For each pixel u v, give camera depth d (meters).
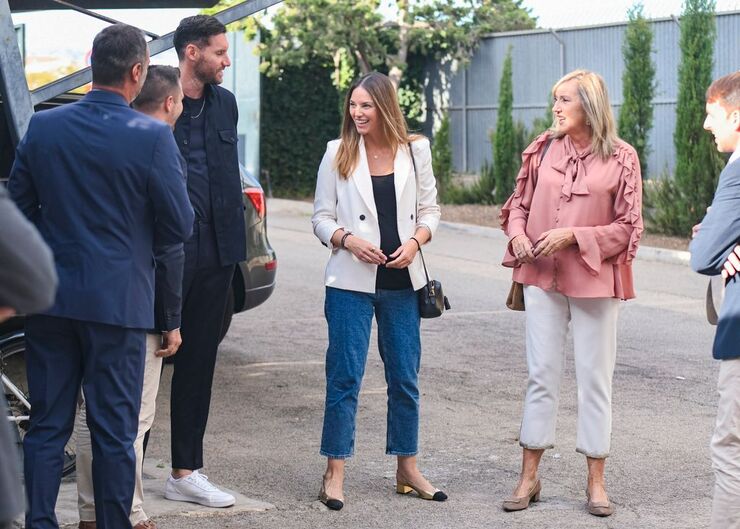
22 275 2.61
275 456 6.52
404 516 5.44
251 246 8.30
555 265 5.47
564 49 23.28
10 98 5.32
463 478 6.09
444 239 18.53
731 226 4.25
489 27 25.25
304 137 26.72
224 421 7.31
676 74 21.06
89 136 4.36
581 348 5.49
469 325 10.79
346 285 5.54
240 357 9.30
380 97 5.53
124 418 4.44
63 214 4.36
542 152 5.64
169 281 4.79
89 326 4.36
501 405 7.75
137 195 4.38
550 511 5.53
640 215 5.39
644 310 11.84
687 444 6.75
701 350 9.70
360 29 25.27
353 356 5.58
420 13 25.56
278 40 25.12
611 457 6.46
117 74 4.43
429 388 8.23
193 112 5.41
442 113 26.72
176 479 5.59
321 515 5.45
